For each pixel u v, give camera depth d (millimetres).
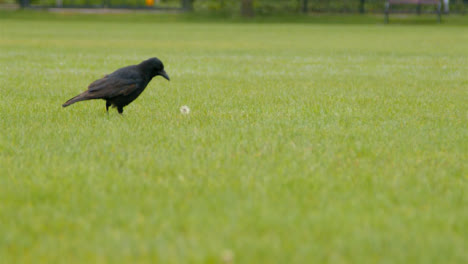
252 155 9250
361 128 11859
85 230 5969
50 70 24281
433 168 8625
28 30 62625
